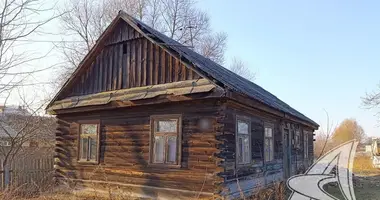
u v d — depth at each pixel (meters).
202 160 10.09
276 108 13.34
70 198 11.87
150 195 11.05
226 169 9.99
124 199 11.34
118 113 12.41
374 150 33.59
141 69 12.05
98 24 30.86
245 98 10.48
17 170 13.09
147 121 11.54
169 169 10.73
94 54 13.52
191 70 10.62
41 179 13.76
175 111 10.89
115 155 12.25
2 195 10.47
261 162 13.05
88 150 13.24
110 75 13.01
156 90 11.14
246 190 11.33
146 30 12.04
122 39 12.81
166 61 11.38
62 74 26.59
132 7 32.81
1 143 17.03
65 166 13.78
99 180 12.55
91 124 13.26
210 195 9.77
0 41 7.84
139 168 11.48
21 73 8.18
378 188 17.59
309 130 23.88
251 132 12.23
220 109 9.98
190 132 10.47
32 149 19.23
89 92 13.60
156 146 11.24
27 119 16.80
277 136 15.49
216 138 9.88
